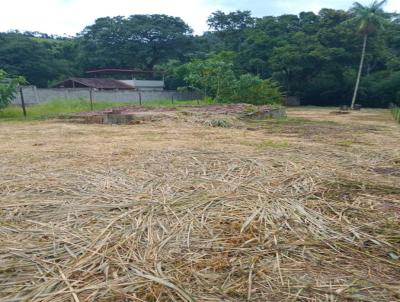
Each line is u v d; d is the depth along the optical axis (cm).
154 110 1283
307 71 3209
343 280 198
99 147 613
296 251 231
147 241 243
